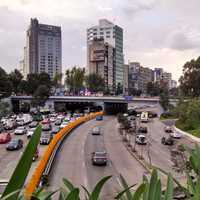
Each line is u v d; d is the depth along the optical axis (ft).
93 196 6.83
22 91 328.90
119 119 163.32
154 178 7.12
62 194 7.20
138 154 101.04
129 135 139.74
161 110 252.21
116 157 96.84
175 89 468.75
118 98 271.90
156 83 496.23
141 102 265.54
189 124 163.22
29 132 135.64
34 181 51.83
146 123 200.03
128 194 7.60
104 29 538.06
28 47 544.62
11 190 5.09
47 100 287.69
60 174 73.77
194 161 9.47
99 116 226.99
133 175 73.41
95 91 395.14
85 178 70.64
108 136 144.56
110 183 61.05
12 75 327.06
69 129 154.51
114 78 524.52
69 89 371.35
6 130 163.12
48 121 190.08
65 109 311.06
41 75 336.49
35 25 541.34
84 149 109.91
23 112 287.28
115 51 529.86
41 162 65.05
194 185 8.39
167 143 120.78
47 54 555.69
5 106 219.82
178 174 40.88
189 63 229.04
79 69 372.38
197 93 229.25
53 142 96.48
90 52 496.64
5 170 75.61
